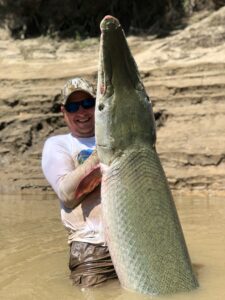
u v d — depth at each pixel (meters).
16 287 1.59
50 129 4.47
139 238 1.39
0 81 5.09
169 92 4.39
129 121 1.41
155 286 1.37
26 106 4.63
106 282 1.53
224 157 3.63
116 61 1.37
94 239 1.54
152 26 6.64
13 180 4.02
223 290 1.42
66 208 1.59
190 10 6.71
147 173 1.42
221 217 2.63
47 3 6.96
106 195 1.42
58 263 1.83
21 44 6.61
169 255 1.39
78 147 1.59
